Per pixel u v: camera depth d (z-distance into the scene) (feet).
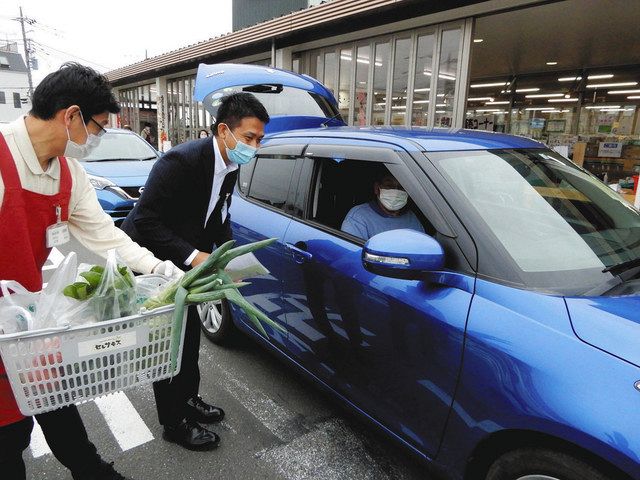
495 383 4.82
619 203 7.48
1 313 3.95
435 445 5.66
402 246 5.51
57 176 4.69
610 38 24.94
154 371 4.73
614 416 3.97
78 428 5.77
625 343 4.33
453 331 5.29
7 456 4.69
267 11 35.29
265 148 10.02
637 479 3.79
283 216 8.65
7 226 4.27
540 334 4.68
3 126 4.42
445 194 6.18
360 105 27.12
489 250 5.56
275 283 8.47
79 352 4.16
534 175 7.04
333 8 23.53
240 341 10.96
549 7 19.44
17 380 3.99
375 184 7.98
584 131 35.94
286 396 8.83
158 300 4.64
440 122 22.95
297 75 19.12
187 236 6.97
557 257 5.73
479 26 22.61
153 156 22.75
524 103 38.91
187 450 7.30
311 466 7.02
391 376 6.19
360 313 6.59
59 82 4.23
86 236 5.57
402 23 22.77
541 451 4.50
